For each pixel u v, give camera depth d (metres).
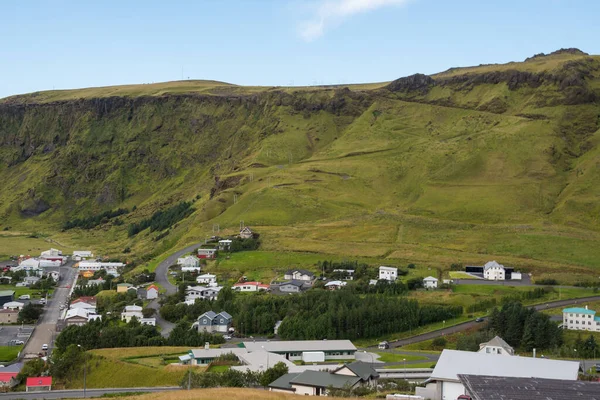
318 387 129.50
